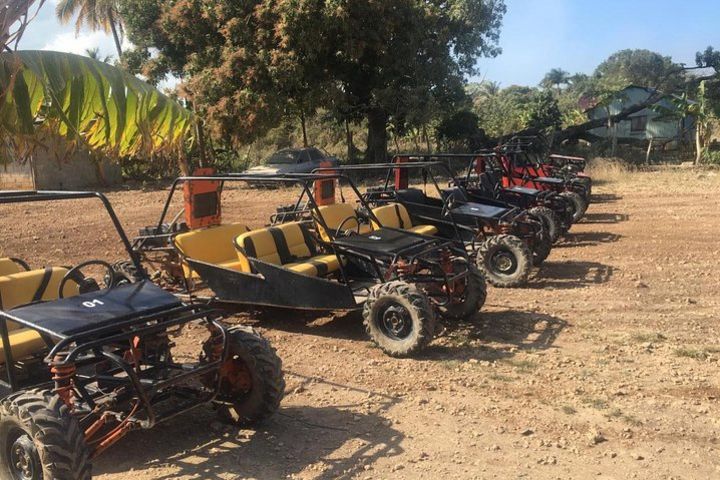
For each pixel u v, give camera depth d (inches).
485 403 193.8
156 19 1010.7
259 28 910.4
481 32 1100.5
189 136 261.9
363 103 1053.8
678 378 210.7
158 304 156.6
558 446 167.5
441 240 294.7
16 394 138.8
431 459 161.2
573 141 1465.3
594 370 218.5
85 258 427.2
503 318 279.7
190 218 288.8
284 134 1595.7
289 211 359.6
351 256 264.5
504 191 446.0
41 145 188.7
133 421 144.9
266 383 170.1
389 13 959.0
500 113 1882.4
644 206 633.0
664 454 163.2
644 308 291.6
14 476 139.8
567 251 426.9
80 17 1434.5
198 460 162.6
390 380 213.0
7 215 641.0
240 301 267.7
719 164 1120.2
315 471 156.1
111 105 194.2
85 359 154.6
